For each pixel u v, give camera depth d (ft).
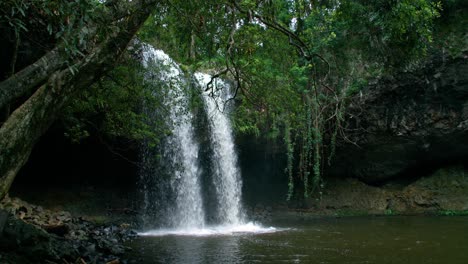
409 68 52.16
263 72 30.48
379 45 40.63
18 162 19.27
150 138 51.11
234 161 60.70
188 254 29.09
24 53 34.35
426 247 30.12
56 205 50.90
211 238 38.14
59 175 55.42
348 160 65.36
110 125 41.06
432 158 63.62
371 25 33.96
